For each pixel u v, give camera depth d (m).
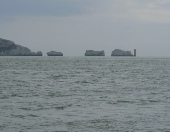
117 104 39.31
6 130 25.42
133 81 78.19
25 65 170.00
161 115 31.88
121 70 131.38
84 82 74.69
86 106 37.56
